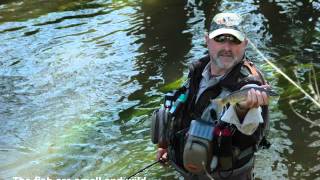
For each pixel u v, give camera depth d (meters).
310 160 5.09
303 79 6.72
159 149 4.11
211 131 3.46
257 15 9.14
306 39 8.05
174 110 3.74
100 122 6.06
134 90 6.78
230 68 3.47
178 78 7.00
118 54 7.90
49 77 7.29
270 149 5.30
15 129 6.01
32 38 8.69
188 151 3.49
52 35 8.78
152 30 8.78
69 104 6.52
